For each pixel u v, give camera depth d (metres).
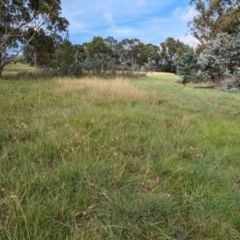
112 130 3.76
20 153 2.72
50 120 4.27
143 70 31.08
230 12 11.60
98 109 5.27
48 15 17.31
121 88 8.06
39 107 5.62
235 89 11.30
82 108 5.33
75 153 2.71
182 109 6.47
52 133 3.32
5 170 2.35
